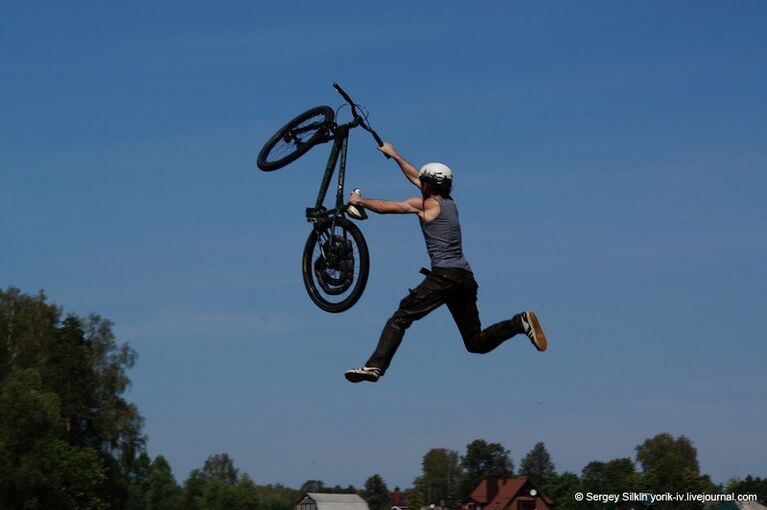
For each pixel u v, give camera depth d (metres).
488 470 107.62
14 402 54.56
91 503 57.81
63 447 56.75
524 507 65.44
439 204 11.21
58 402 56.41
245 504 90.12
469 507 69.50
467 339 11.56
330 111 13.44
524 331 11.43
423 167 11.31
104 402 64.88
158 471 91.75
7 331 64.19
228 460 158.50
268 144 14.47
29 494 53.31
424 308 11.09
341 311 12.02
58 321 66.69
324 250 12.31
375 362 10.99
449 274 11.05
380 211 11.23
